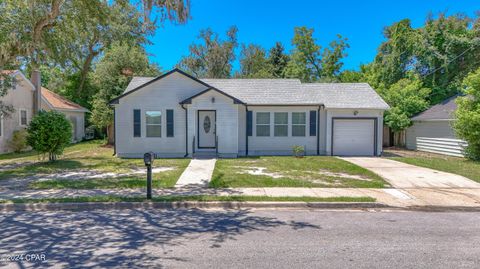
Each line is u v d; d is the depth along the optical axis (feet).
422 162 45.91
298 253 15.11
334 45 123.54
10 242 16.61
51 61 54.49
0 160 48.62
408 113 69.05
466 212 23.13
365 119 57.06
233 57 133.59
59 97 88.43
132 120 54.24
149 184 25.18
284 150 58.03
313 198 25.50
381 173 37.09
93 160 49.19
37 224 19.77
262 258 14.51
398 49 83.46
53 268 13.43
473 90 46.52
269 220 20.83
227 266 13.62
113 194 26.55
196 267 13.52
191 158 52.11
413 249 15.66
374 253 15.12
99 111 75.66
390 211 23.36
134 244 16.30
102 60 85.92
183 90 54.49
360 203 24.47
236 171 37.93
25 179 33.22
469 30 78.33
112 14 42.73
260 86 62.59
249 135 57.72
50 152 45.47
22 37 38.24
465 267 13.60
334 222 20.42
